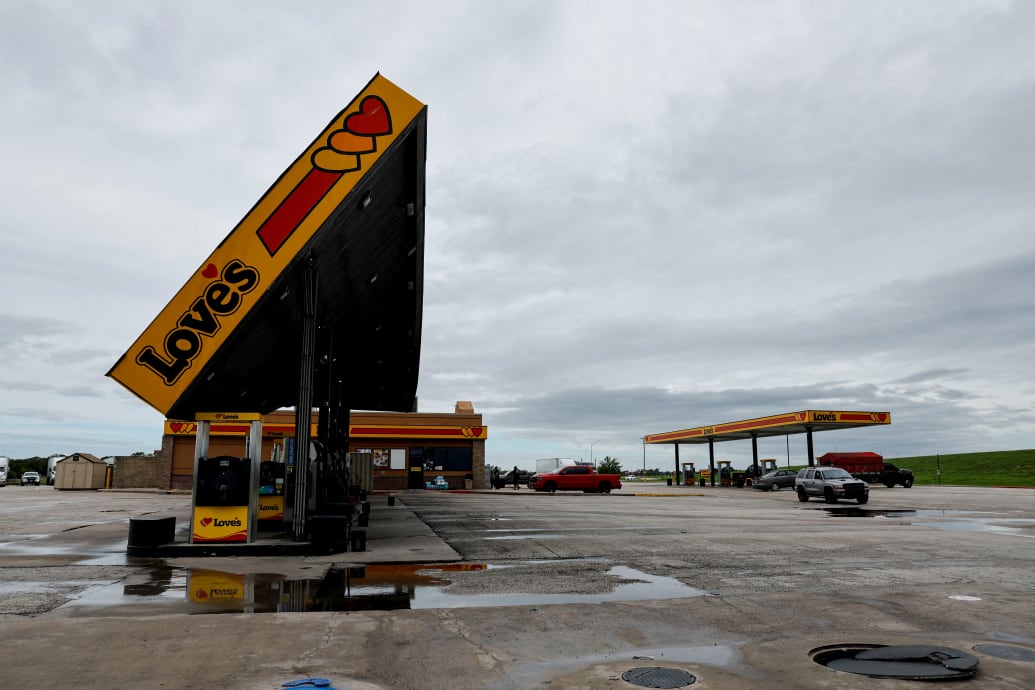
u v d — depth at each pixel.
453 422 40.81
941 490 42.16
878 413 44.12
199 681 4.34
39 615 6.28
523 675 4.59
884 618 6.34
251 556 10.58
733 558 10.51
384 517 19.05
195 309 10.48
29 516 18.92
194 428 38.22
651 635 5.70
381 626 5.92
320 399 16.14
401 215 13.62
